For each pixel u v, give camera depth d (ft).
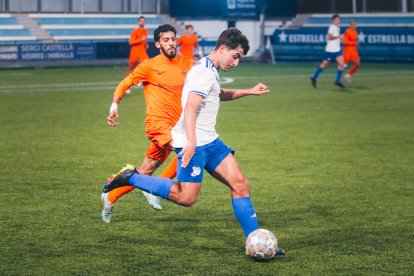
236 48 33.86
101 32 247.70
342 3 253.03
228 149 35.42
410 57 210.79
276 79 158.51
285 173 57.21
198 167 34.81
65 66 205.26
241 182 35.12
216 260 34.42
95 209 45.32
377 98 116.47
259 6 244.22
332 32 133.80
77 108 103.81
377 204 46.47
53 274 32.30
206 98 34.24
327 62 135.44
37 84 146.10
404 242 37.42
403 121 88.89
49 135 78.07
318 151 67.62
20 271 32.71
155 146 43.32
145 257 34.96
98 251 36.01
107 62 211.61
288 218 42.83
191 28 158.20
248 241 33.99
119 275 32.14
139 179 36.45
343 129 82.23
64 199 48.14
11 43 197.26
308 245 36.96
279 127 84.07
